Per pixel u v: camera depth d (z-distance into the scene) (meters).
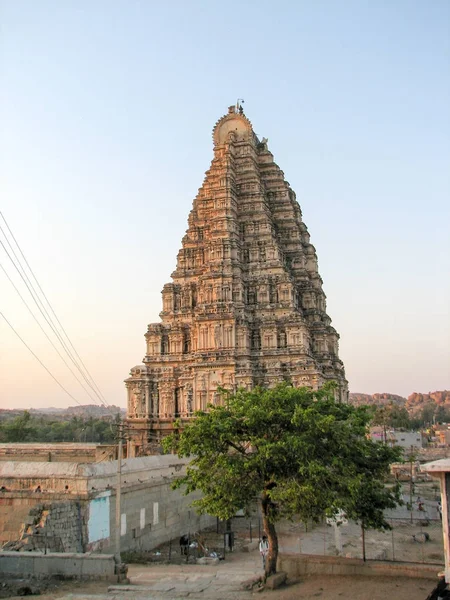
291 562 38.12
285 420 39.22
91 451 85.25
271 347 106.50
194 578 41.34
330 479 36.78
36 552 39.88
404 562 36.97
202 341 106.31
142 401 111.50
